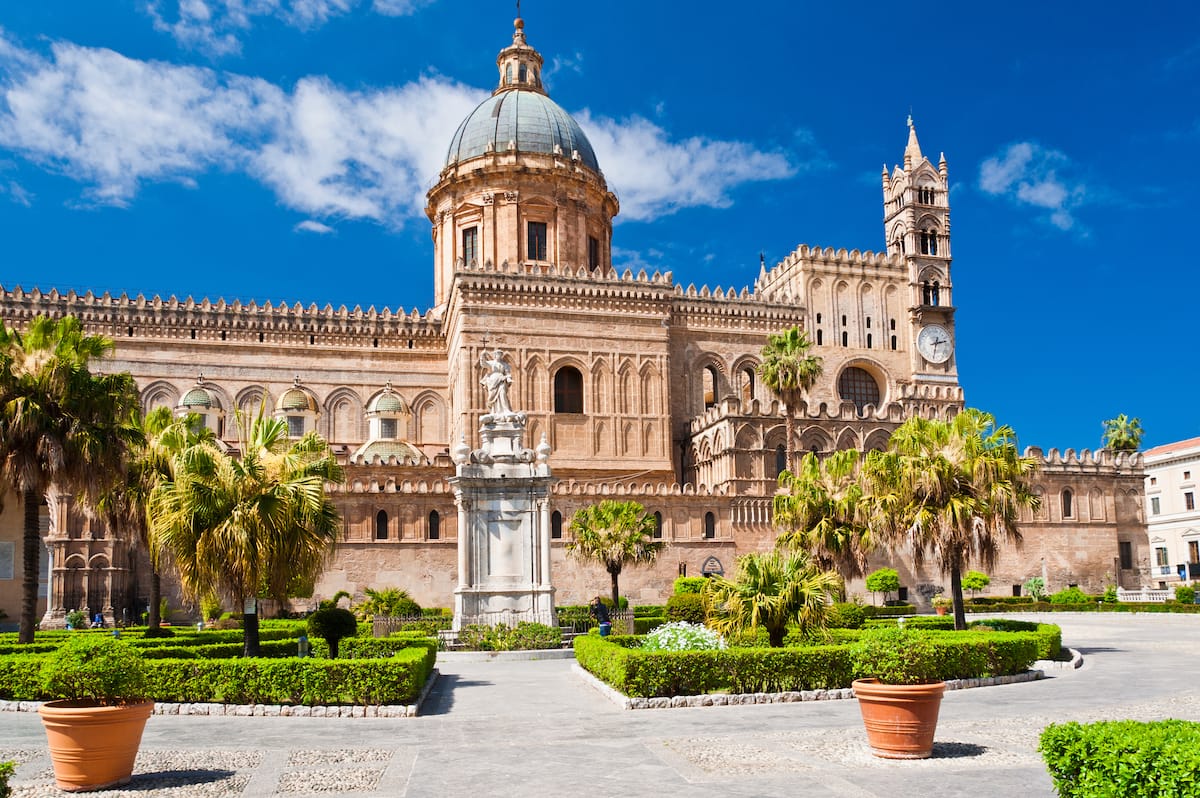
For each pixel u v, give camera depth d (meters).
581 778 16.23
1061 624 62.31
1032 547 88.38
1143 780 10.44
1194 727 11.51
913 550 41.38
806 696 25.91
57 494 68.12
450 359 91.44
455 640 41.72
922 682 17.66
